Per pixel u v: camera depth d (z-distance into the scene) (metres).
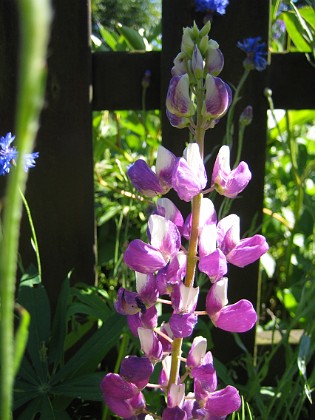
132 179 0.66
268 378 0.89
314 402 0.84
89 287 0.84
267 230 1.08
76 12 0.81
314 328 0.80
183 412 0.67
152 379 0.78
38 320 0.79
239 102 0.84
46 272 0.85
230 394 0.67
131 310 0.66
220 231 0.67
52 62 0.81
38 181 0.83
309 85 0.85
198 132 0.65
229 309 0.66
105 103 0.84
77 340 0.84
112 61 0.83
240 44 0.81
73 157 0.83
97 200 1.03
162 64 0.83
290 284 1.04
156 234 0.65
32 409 0.75
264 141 0.84
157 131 0.99
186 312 0.65
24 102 0.23
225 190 0.65
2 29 0.80
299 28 0.88
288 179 1.14
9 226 0.29
